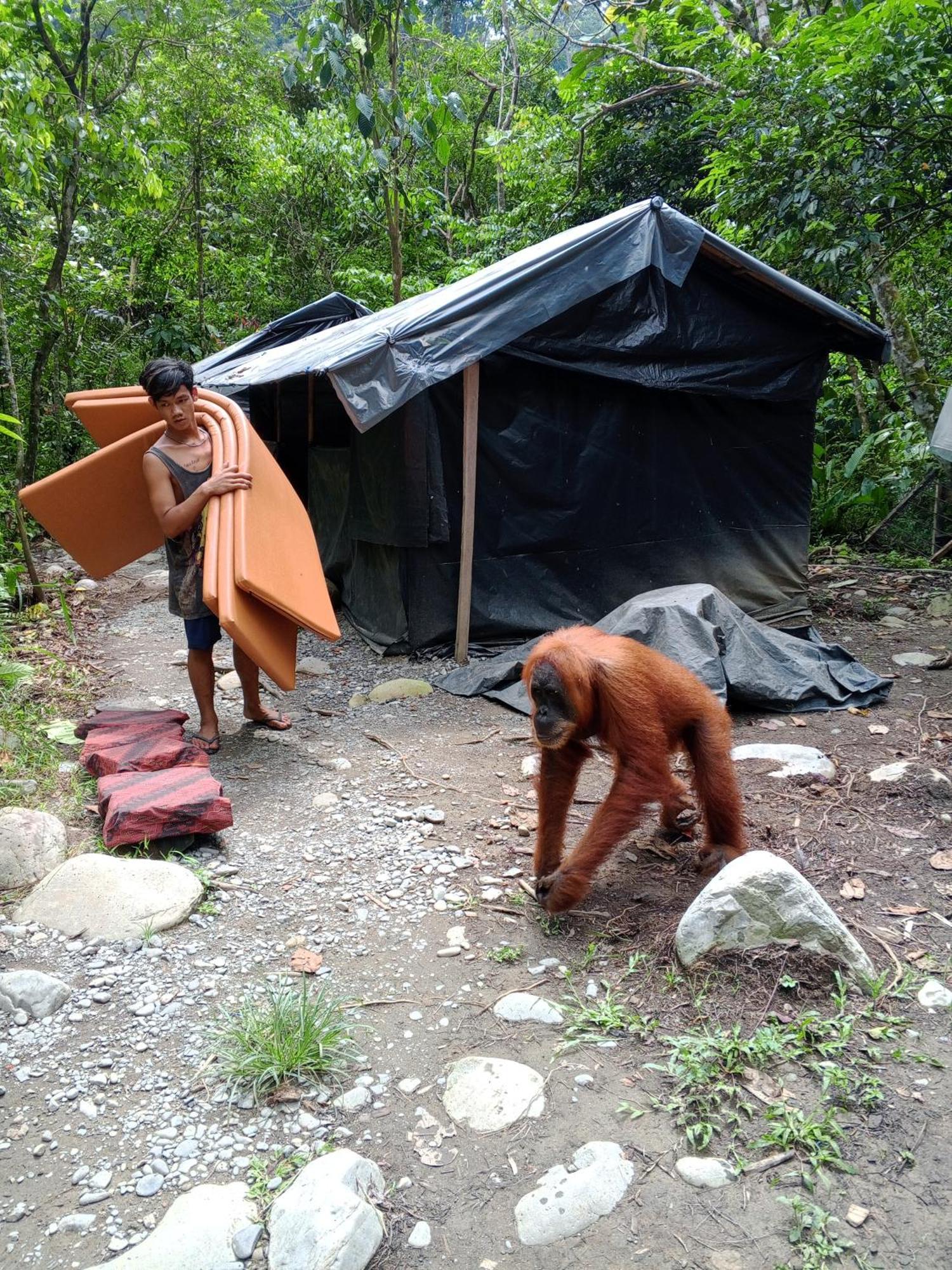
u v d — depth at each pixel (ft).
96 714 18.11
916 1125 8.50
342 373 18.62
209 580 15.35
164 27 48.24
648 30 42.14
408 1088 9.16
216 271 58.54
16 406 30.40
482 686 20.97
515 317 19.86
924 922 11.86
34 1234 7.59
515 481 22.90
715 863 12.73
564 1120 8.71
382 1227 7.49
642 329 22.34
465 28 98.27
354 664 23.53
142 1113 8.86
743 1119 8.63
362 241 59.93
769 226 27.76
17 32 28.48
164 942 11.51
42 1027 10.07
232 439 16.84
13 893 12.63
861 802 15.23
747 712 19.72
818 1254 7.21
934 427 31.89
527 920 12.12
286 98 68.64
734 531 25.39
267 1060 9.21
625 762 11.56
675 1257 7.31
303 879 13.14
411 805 15.47
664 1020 10.02
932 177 26.30
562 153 50.14
